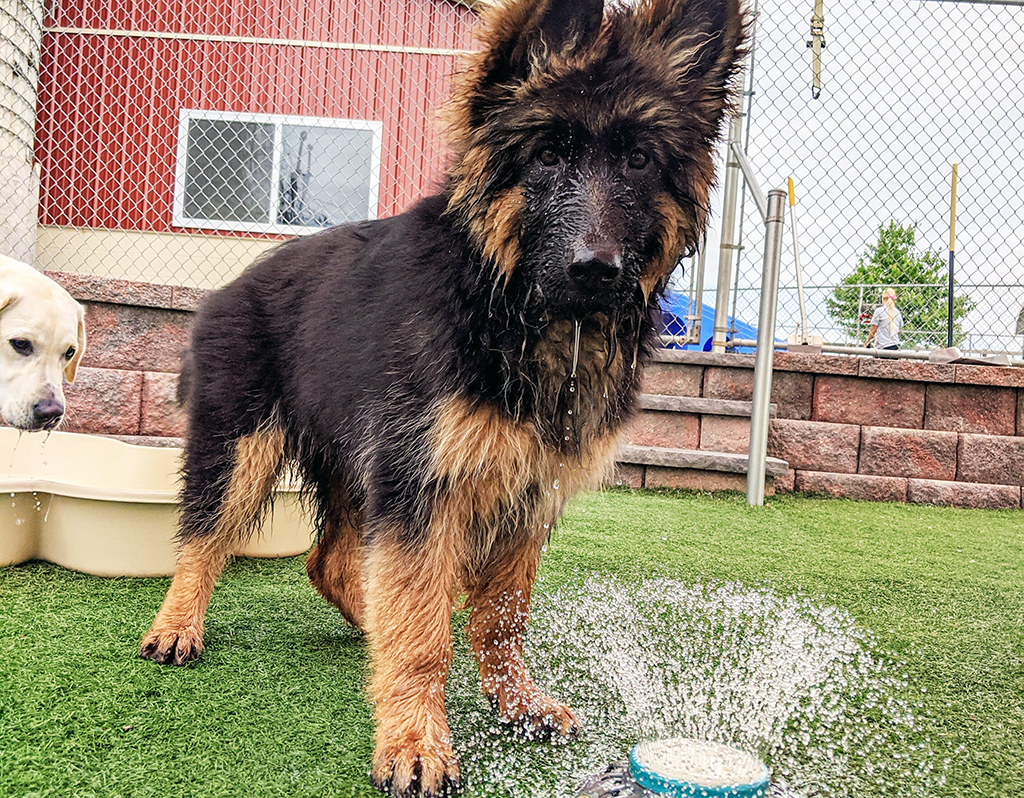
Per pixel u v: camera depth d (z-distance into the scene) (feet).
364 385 7.48
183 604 8.81
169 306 18.57
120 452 13.94
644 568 12.66
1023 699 8.16
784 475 20.58
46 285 12.59
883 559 14.06
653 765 5.98
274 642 9.21
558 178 6.79
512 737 7.07
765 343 18.70
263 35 28.86
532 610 10.46
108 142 28.45
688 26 7.57
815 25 21.11
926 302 28.73
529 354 6.98
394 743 6.25
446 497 6.82
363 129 28.96
